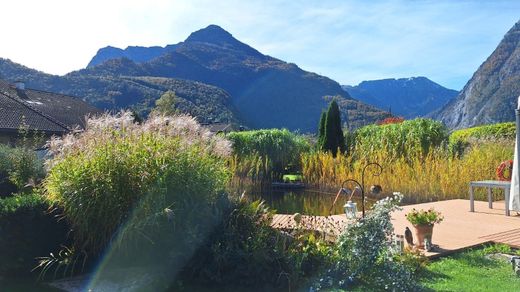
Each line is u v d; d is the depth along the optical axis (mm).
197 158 5750
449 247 6258
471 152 12852
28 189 8398
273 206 11422
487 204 10008
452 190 11695
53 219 5551
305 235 5574
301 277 5000
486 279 5070
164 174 5316
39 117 22703
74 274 5516
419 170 12422
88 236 5359
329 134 16984
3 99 22984
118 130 5965
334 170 14453
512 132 15289
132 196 5344
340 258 5008
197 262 5238
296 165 17234
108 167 5367
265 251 5078
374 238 4887
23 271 5391
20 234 5352
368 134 16656
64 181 5375
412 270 5074
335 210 10672
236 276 5039
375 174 12875
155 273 5242
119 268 5367
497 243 6535
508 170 9836
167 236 5297
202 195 5520
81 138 5863
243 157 15805
